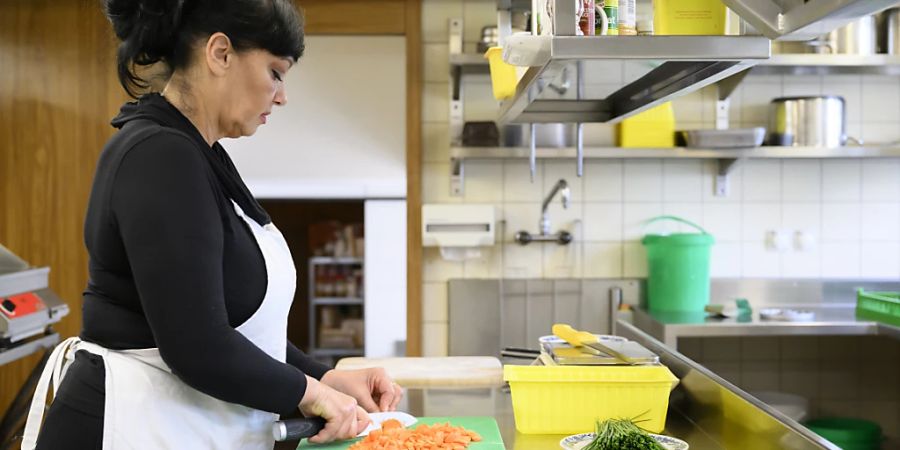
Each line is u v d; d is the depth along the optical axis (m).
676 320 3.24
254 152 4.46
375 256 4.48
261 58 1.38
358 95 4.32
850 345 3.68
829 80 3.65
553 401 1.69
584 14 1.61
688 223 3.64
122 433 1.34
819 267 3.68
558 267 3.65
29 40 3.61
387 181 4.48
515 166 3.64
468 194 3.63
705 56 1.54
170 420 1.37
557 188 3.46
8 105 3.63
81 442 1.35
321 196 4.50
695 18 1.60
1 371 3.58
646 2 2.17
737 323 3.15
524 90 1.95
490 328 3.62
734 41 1.54
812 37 1.52
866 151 3.32
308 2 3.57
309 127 4.39
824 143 3.40
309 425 1.43
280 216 5.29
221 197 1.38
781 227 3.67
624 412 1.69
